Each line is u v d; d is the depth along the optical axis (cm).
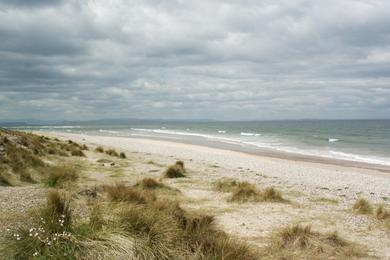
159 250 554
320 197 1341
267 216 1008
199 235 643
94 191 1022
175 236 611
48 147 2298
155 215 657
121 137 5956
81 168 1739
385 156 3344
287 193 1402
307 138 6059
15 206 827
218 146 4300
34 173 1418
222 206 1107
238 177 1805
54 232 559
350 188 1684
